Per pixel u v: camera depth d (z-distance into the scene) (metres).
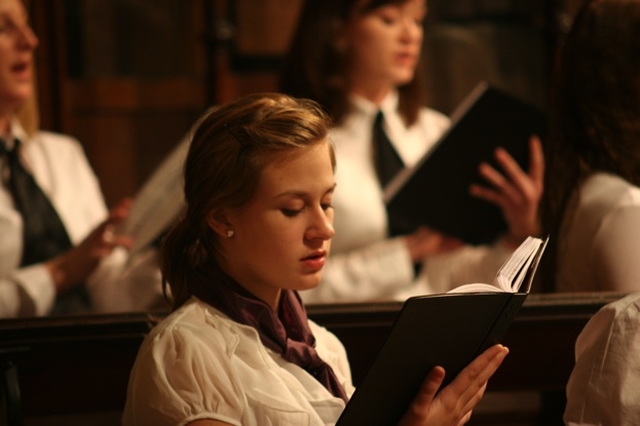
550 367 4.34
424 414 2.96
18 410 3.81
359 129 6.50
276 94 3.23
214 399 2.92
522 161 5.86
